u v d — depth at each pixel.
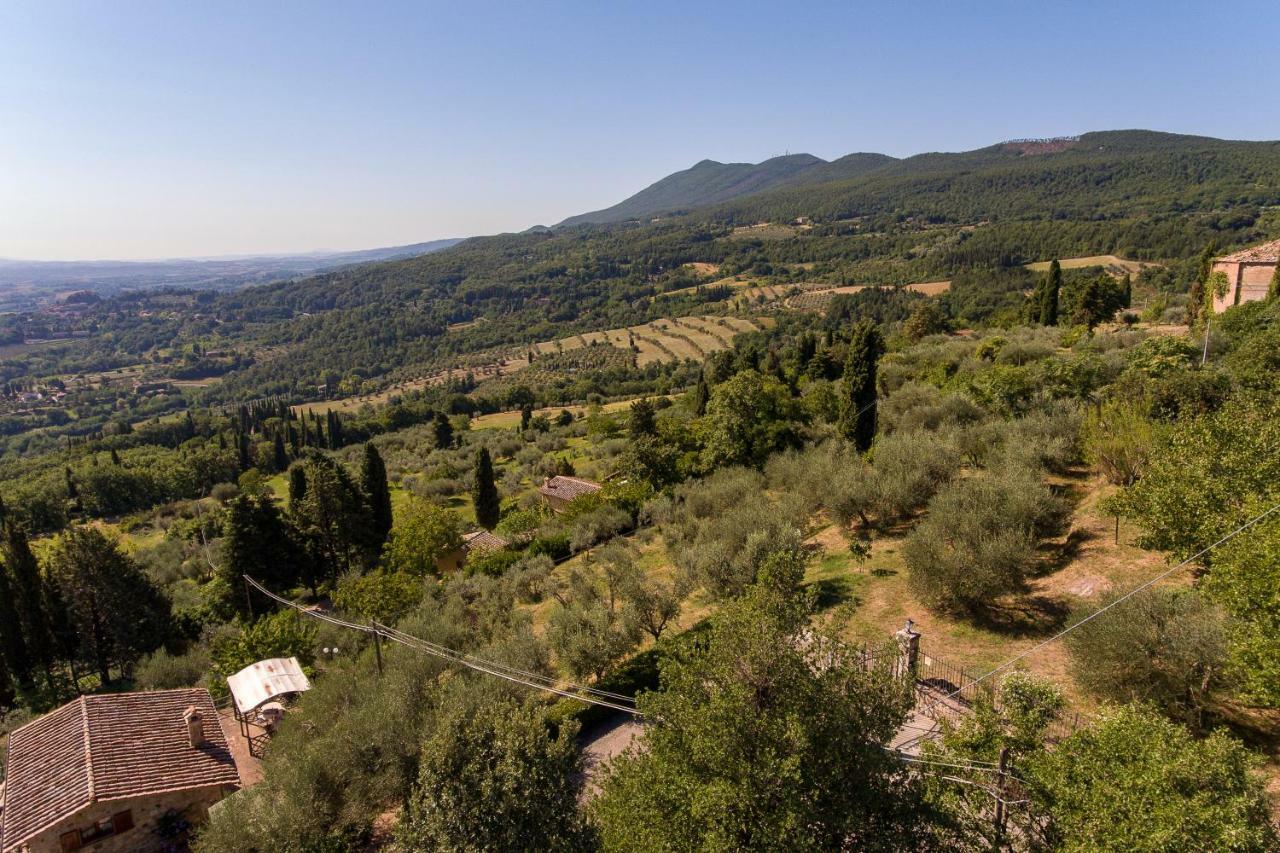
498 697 18.94
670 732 11.45
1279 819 10.72
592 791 14.74
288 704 24.33
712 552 24.70
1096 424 26.61
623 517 42.12
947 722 13.62
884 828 10.35
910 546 21.33
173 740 20.69
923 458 28.50
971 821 10.98
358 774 17.03
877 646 19.41
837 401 51.38
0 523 73.88
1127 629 13.97
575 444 91.88
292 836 15.21
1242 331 37.53
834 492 29.33
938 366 54.69
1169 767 8.99
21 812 17.77
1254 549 12.33
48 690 31.98
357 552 48.72
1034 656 17.81
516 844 11.52
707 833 9.79
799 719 10.52
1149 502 17.02
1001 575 19.34
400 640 24.77
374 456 52.16
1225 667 12.77
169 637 36.62
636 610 23.25
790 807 9.63
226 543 42.12
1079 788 9.76
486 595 32.38
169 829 18.67
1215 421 17.48
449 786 11.91
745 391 44.72
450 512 47.75
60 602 34.81
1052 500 22.62
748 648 11.50
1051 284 75.88
